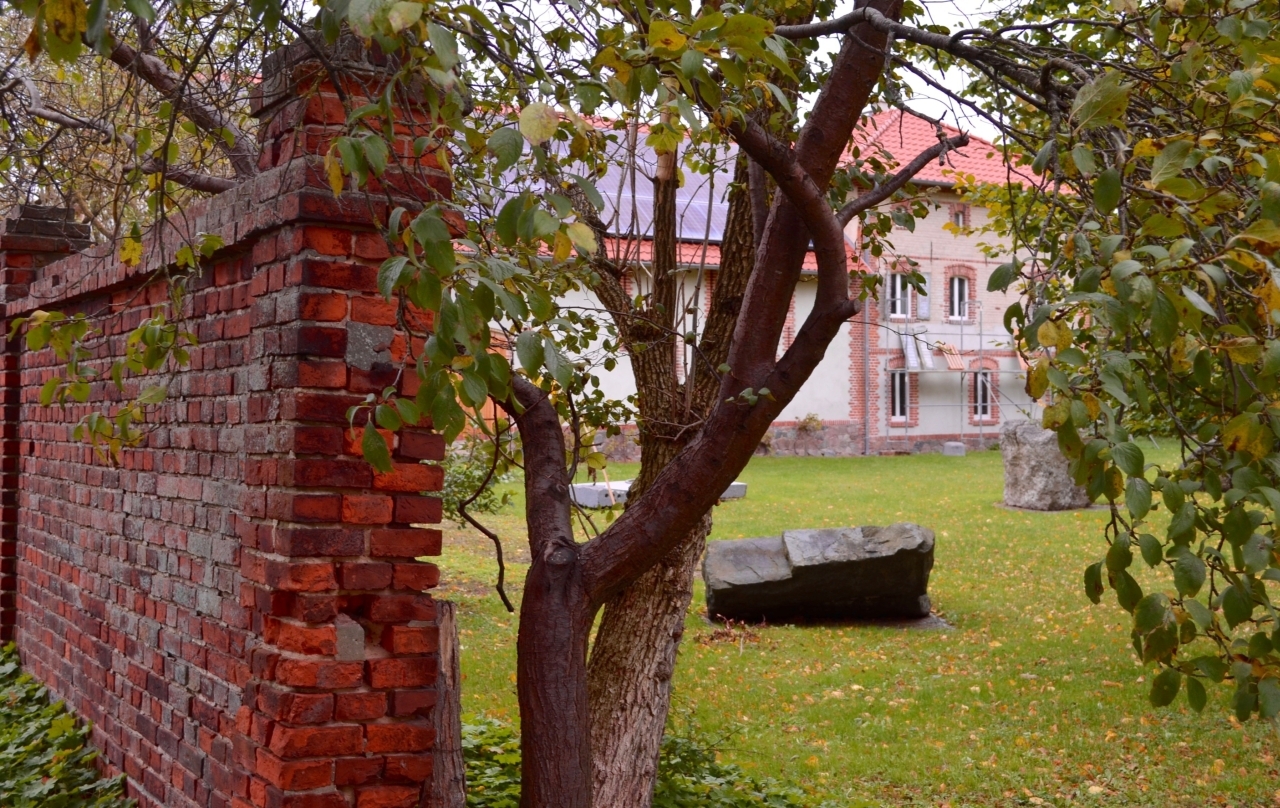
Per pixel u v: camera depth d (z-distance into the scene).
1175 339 1.98
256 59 3.78
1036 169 2.15
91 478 5.36
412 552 3.37
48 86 5.27
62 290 5.68
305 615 3.21
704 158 4.85
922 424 32.84
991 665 9.96
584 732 3.43
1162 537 14.36
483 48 2.55
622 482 18.64
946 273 33.00
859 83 3.33
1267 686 2.02
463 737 5.45
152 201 3.69
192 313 4.13
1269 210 1.93
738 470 3.41
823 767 7.35
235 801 3.51
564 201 1.97
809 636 11.15
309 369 3.22
